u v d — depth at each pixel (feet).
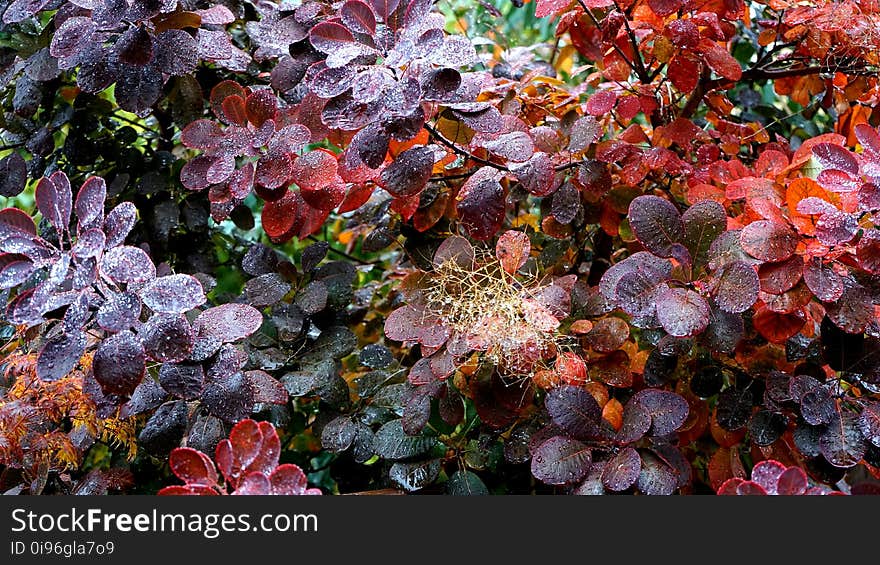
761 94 4.70
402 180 3.32
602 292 3.30
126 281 3.10
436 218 3.78
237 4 3.92
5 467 3.67
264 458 2.92
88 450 3.77
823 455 3.23
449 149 3.58
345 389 3.67
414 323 3.46
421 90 3.15
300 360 3.69
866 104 4.02
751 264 3.22
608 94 3.77
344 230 4.90
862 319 3.19
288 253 5.02
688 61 3.71
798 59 4.02
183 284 3.11
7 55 3.86
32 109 3.78
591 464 3.25
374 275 4.86
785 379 3.34
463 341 3.38
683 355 3.50
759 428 3.37
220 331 3.26
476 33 4.99
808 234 3.21
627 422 3.25
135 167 4.04
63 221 3.19
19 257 3.14
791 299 3.21
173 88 3.76
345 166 3.40
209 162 3.41
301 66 3.63
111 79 3.46
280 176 3.26
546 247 3.96
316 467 4.47
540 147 3.78
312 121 3.46
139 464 3.73
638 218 3.29
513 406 3.41
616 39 4.00
